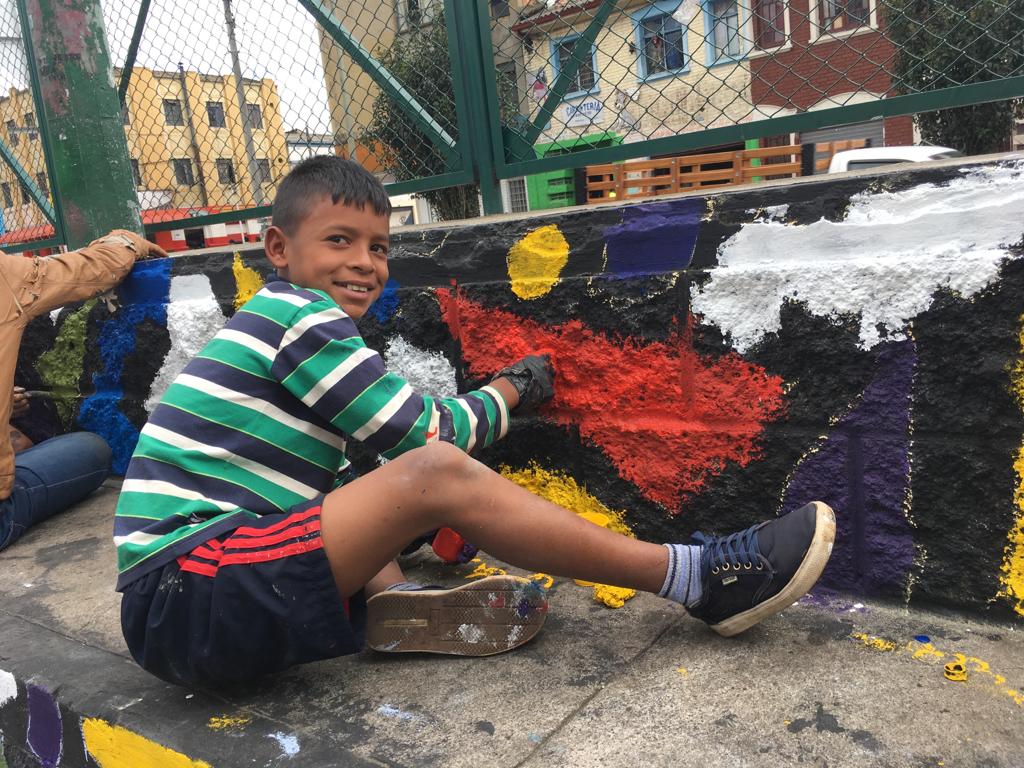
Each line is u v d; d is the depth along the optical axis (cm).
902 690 121
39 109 296
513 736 119
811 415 149
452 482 126
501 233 182
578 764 111
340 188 143
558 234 174
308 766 116
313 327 133
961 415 135
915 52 158
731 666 132
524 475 190
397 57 219
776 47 169
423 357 198
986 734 109
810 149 430
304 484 137
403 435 135
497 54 203
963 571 139
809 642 138
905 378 139
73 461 254
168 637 126
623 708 123
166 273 249
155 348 256
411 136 224
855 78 163
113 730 136
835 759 107
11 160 330
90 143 276
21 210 336
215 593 121
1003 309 129
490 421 159
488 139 208
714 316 156
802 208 146
